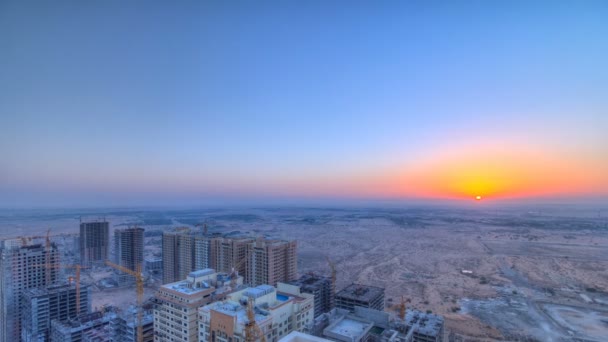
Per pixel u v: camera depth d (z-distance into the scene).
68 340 119.94
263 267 164.62
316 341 31.20
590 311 124.31
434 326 97.69
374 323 92.38
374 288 137.00
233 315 75.75
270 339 77.50
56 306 140.25
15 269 147.50
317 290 141.88
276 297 93.50
